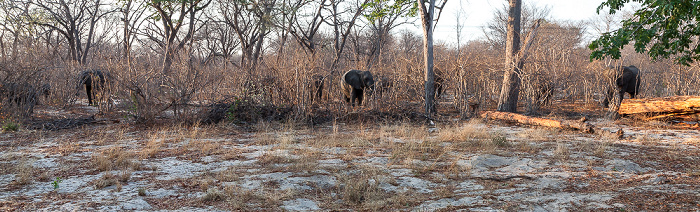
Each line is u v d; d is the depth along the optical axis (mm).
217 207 4699
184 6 24141
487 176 5996
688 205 4453
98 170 6387
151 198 5008
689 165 6570
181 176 6070
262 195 5094
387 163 6793
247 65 13891
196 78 12328
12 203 4766
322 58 15188
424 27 13141
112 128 11117
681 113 11625
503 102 14578
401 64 15961
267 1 24359
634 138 9172
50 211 4477
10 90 11992
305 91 12367
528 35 14469
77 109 16047
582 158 7023
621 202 4645
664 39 7875
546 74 14844
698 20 7398
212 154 7645
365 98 15141
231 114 11484
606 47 7105
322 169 6344
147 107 11656
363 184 5355
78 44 32062
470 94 16734
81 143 8883
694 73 17391
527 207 4566
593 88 18188
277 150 7898
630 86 16625
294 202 4922
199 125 11250
